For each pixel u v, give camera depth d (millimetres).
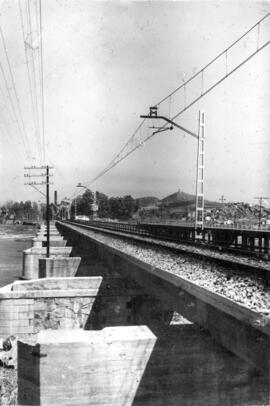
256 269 13734
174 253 22031
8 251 101562
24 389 15516
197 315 12633
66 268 41406
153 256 20719
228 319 10516
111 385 15023
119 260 25516
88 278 27609
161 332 15297
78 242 51250
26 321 27094
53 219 190625
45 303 27266
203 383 13742
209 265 16641
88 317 27391
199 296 11766
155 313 23672
